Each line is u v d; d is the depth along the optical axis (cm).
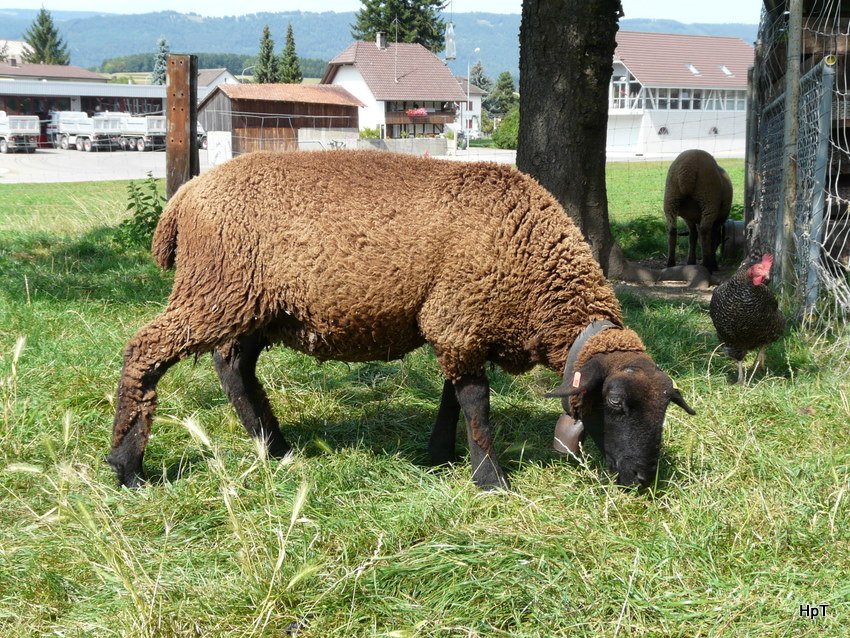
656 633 326
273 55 9894
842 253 891
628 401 402
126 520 408
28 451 485
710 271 1125
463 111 8338
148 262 1045
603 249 1018
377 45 7200
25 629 328
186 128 1016
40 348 673
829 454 468
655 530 401
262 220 433
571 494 439
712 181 1077
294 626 333
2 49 14912
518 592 342
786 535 386
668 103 6900
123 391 445
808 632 322
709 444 483
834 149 875
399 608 337
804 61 871
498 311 437
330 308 436
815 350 685
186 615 331
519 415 575
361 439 512
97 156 4872
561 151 926
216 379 620
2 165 4031
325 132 4747
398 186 438
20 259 1065
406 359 682
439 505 418
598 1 879
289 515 405
